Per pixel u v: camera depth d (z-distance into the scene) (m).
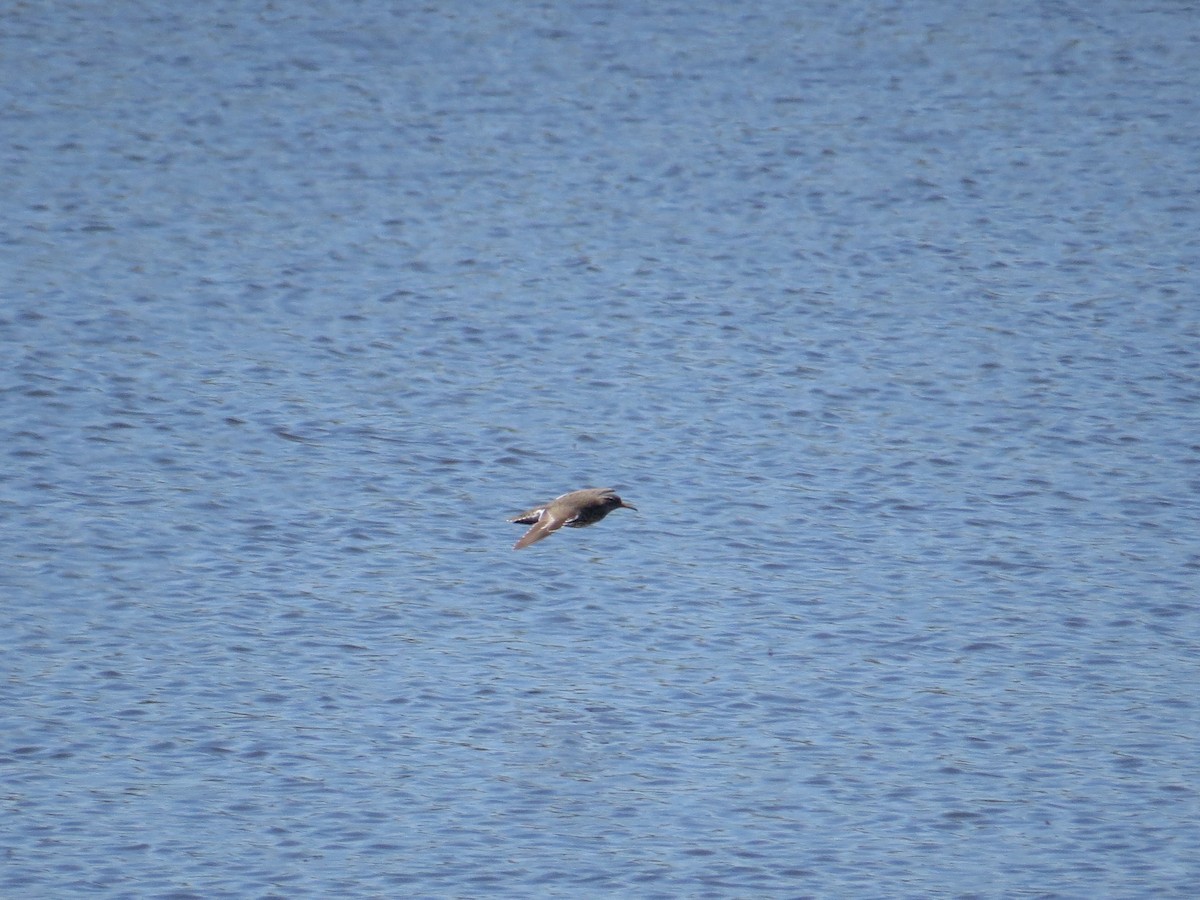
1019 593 53.06
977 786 43.94
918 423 63.88
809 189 85.19
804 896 39.69
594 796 43.41
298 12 106.69
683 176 86.50
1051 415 64.44
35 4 106.75
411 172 86.62
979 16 108.00
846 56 101.69
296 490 58.34
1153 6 109.81
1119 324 71.88
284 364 67.62
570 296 74.25
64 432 61.41
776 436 62.78
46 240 77.81
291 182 85.19
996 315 72.75
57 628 50.06
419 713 46.72
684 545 55.53
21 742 44.88
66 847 40.97
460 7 108.25
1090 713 47.12
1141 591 53.19
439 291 74.56
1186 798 43.47
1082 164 88.25
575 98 95.38
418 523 56.47
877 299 74.31
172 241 78.44
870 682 48.44
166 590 52.22
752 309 73.19
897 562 54.75
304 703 47.00
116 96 94.38
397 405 64.62
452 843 41.50
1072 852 41.41
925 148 89.88
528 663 49.12
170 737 45.38
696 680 48.44
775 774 44.34
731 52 101.88
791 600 52.50
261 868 40.47
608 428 63.09
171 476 58.97
